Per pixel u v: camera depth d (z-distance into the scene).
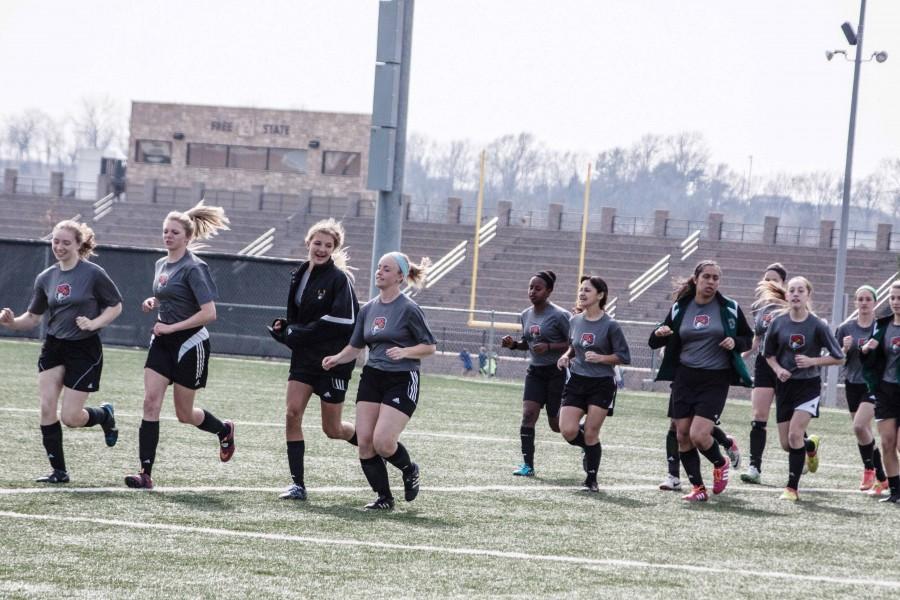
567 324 25.75
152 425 21.28
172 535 17.14
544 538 18.33
